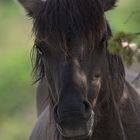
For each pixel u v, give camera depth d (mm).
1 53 38656
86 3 9844
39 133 12148
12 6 46906
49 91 10531
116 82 10664
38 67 10609
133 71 14617
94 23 9758
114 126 10555
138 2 41156
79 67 9711
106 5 10492
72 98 9516
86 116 9492
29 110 31422
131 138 10836
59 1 9859
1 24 44469
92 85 9984
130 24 34781
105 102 10430
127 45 9227
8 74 33469
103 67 10195
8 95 31828
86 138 9867
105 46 10227
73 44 9688
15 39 41906
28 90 32281
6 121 30281
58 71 9805
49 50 9891
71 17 9719
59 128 9695
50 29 9719
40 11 9938
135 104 11367
